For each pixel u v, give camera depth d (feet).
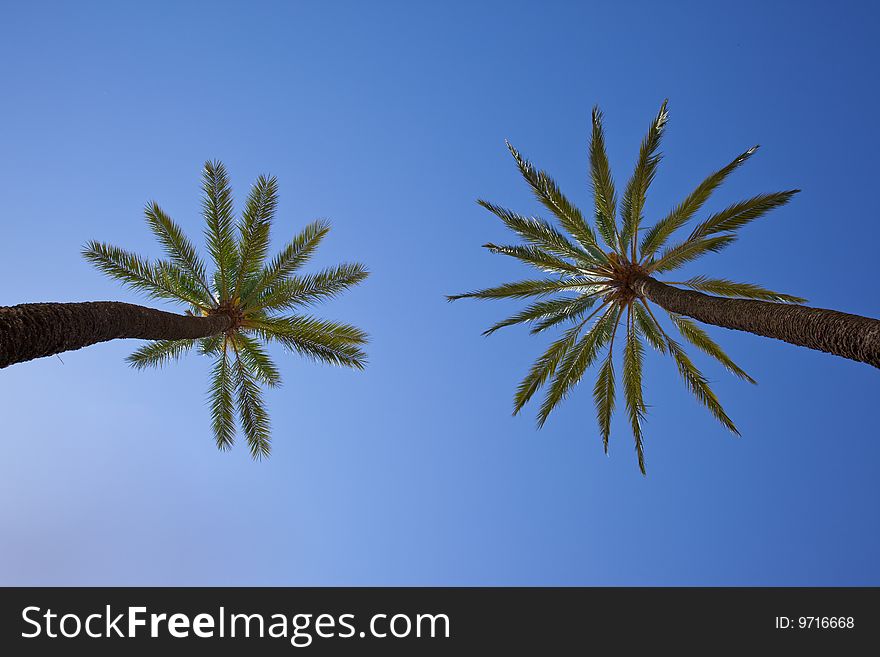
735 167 45.50
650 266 52.47
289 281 53.62
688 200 48.01
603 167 49.39
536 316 56.34
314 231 53.01
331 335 54.54
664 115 45.37
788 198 43.75
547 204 51.16
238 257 52.95
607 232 52.54
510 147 50.55
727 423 52.42
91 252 49.67
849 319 29.22
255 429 57.93
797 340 32.04
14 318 24.81
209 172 50.57
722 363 54.13
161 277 52.19
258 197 50.21
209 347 55.52
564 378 56.44
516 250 54.19
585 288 55.57
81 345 29.09
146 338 36.17
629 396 56.39
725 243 48.78
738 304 37.06
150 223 51.29
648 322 53.98
